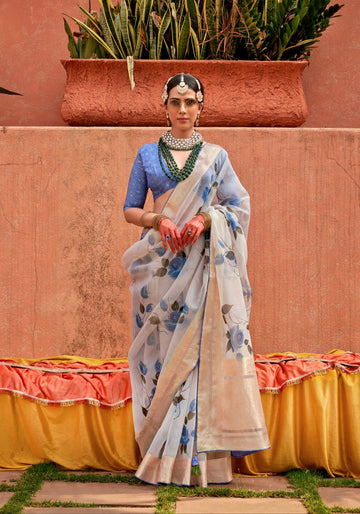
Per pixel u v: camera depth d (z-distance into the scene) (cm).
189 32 407
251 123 407
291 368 321
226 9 430
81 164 387
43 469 302
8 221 385
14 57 491
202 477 281
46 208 386
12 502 256
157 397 290
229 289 295
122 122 407
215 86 407
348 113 486
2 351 382
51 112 488
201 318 293
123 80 407
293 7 442
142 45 425
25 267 384
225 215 302
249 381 287
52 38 491
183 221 302
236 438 282
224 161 311
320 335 386
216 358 289
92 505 257
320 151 390
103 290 383
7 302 383
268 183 388
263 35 446
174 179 303
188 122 306
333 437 312
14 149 388
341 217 389
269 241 387
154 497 269
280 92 407
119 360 360
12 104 488
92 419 314
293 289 386
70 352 381
